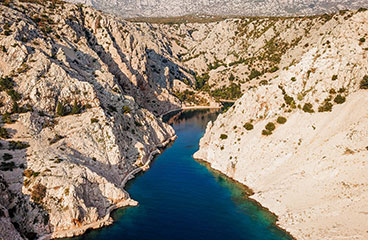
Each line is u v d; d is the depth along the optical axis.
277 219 73.19
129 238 67.00
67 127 94.94
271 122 99.38
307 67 100.69
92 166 88.25
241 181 92.94
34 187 71.88
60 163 79.06
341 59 93.94
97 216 73.00
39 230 67.56
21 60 102.81
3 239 59.72
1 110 90.75
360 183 70.38
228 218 74.25
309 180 78.62
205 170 103.31
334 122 87.00
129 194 86.69
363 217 63.66
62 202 71.44
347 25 99.62
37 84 97.25
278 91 104.75
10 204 69.12
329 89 93.94
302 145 88.81
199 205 80.38
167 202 82.12
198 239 66.38
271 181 86.00
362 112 83.62
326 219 67.12
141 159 106.38
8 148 81.25
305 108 94.69
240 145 101.69
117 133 102.25
